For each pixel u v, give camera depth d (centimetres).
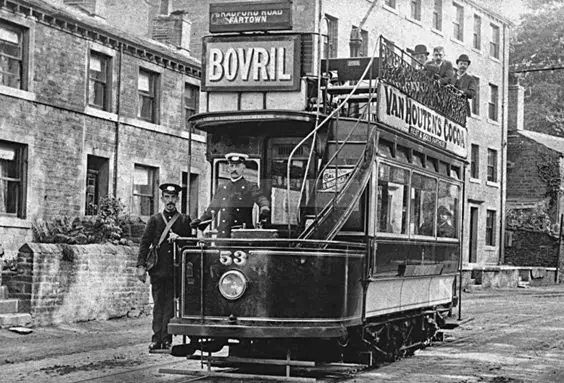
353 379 1284
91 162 2722
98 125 2694
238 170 1277
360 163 1266
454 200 1792
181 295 1202
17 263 1948
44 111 2472
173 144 3050
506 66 5197
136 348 1653
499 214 5059
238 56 1316
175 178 3066
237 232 1211
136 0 3522
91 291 2097
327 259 1185
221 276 1179
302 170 1277
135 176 2886
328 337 1166
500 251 5062
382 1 4016
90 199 2714
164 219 1295
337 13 3662
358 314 1262
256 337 1153
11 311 1897
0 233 2302
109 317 2156
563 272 4972
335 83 1470
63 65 2545
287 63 1295
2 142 2356
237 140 1312
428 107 1591
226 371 1309
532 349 1741
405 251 1455
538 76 7231
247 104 1317
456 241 1811
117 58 2784
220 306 1179
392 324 1480
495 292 3819
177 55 3041
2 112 2325
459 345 1783
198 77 3200
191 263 1197
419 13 4369
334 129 1290
